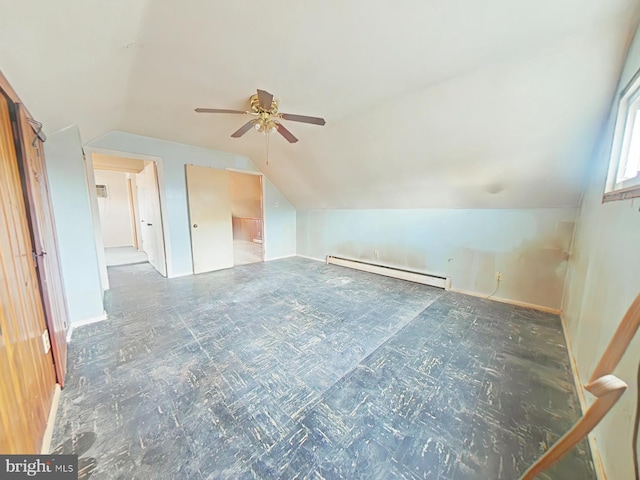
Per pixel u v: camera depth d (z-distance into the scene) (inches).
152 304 115.3
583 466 44.8
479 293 130.6
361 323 98.1
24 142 52.9
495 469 44.0
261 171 196.1
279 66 72.0
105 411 55.1
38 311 53.7
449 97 82.4
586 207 87.6
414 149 110.8
